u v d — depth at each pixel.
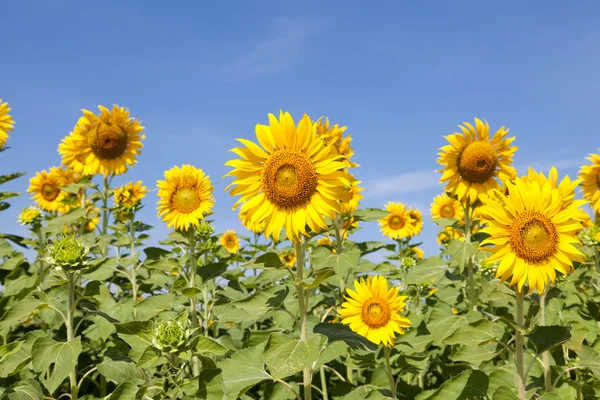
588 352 1.74
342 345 1.84
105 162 2.76
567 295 2.28
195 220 2.14
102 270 2.13
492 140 2.07
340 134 2.02
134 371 1.70
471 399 1.66
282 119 1.61
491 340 1.62
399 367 1.89
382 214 2.16
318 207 1.60
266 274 2.15
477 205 2.03
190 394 1.55
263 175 1.61
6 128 2.63
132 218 2.42
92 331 2.09
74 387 1.69
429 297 2.26
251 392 2.18
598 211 2.44
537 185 1.61
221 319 1.96
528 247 1.59
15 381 1.97
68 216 2.54
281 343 1.58
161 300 1.98
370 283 1.91
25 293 2.24
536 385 1.79
